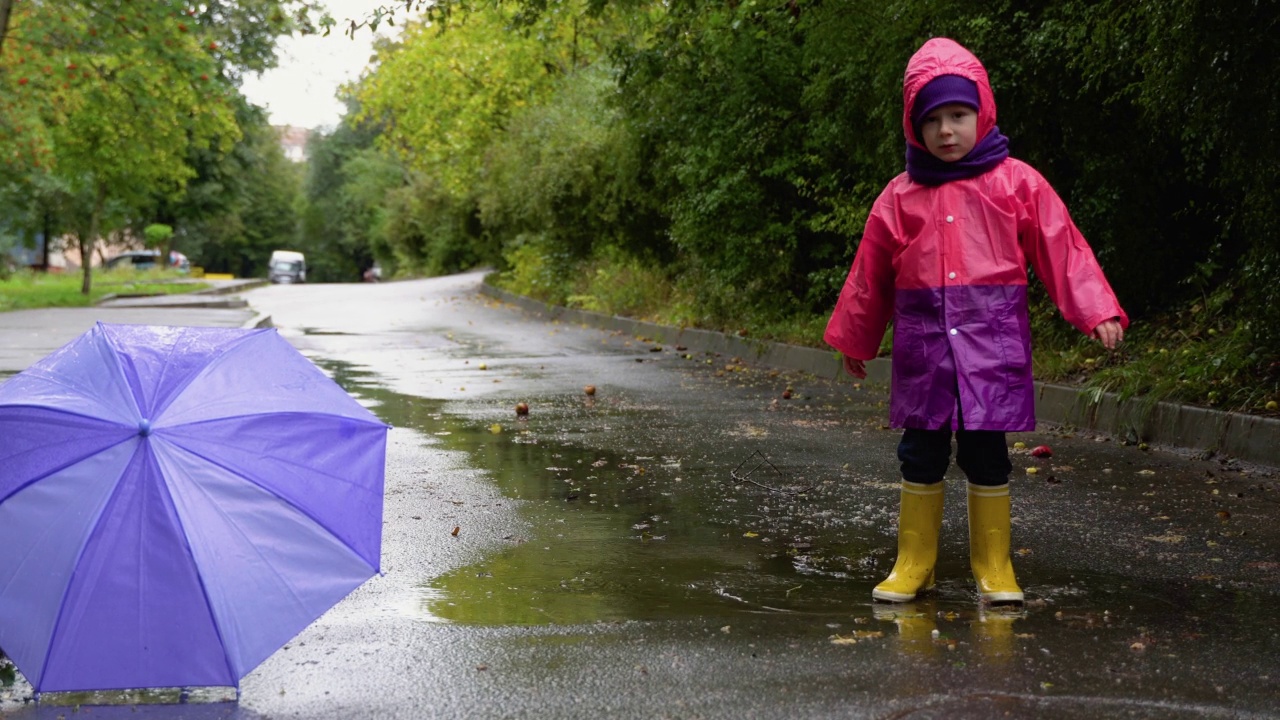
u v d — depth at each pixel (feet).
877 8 34.40
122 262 203.62
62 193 119.03
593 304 73.10
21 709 10.55
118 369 10.60
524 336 60.29
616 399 34.53
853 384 38.04
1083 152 32.07
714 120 46.62
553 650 12.01
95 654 9.95
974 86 13.50
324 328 65.62
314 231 296.92
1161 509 18.85
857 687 10.72
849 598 13.97
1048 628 12.57
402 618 13.25
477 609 13.60
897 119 33.71
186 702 10.69
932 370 13.52
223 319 65.82
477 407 32.73
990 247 13.51
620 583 14.74
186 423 10.41
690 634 12.50
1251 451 22.98
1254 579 14.60
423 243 184.14
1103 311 13.02
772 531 17.75
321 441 11.06
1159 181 31.81
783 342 45.47
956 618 13.02
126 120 79.25
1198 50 23.31
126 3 69.87
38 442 10.28
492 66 96.58
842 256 43.39
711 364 45.68
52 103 77.82
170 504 10.09
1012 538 17.07
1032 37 30.25
